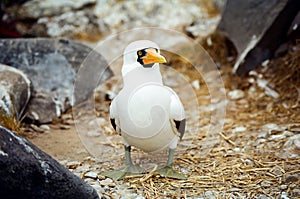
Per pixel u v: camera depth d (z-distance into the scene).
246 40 10.58
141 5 15.15
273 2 10.26
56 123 8.91
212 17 14.71
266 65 10.30
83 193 5.53
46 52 10.03
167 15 14.92
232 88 10.24
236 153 7.32
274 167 6.73
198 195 6.11
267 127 8.30
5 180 5.29
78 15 14.18
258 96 9.72
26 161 5.32
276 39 10.30
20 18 13.41
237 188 6.27
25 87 8.73
